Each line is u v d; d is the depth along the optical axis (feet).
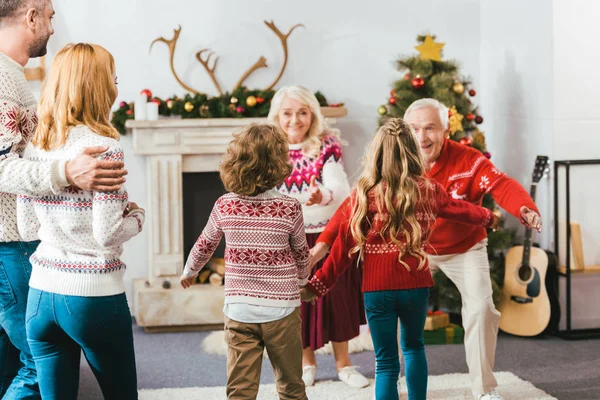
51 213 7.22
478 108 16.88
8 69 8.16
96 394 11.89
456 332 14.85
